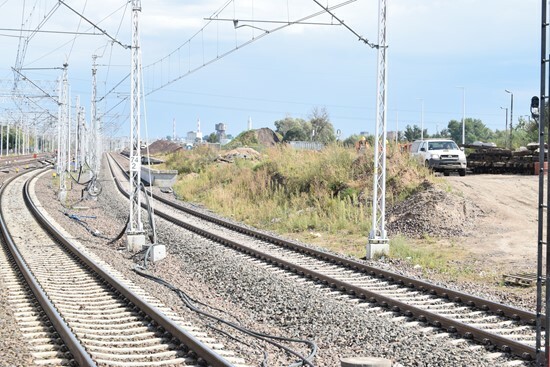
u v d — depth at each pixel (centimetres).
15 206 4269
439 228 2678
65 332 1156
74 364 1041
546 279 700
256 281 1806
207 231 2889
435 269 2044
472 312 1448
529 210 2884
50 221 3350
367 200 3256
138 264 2217
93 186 5072
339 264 2098
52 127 11869
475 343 1209
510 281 1797
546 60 686
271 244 2592
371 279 1847
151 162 10475
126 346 1171
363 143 3978
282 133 14250
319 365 1085
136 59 2484
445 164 3872
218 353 1108
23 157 14262
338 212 3186
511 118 6362
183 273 2053
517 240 2427
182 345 1148
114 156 16338
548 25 684
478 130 12094
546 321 700
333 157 3891
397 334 1261
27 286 1716
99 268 1880
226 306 1583
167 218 3634
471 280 1877
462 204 2850
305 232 3038
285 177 4188
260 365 1070
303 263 2123
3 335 1199
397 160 3422
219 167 5928
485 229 2641
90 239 2823
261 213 3644
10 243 2467
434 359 1100
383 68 2253
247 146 9831
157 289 1728
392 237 2667
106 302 1545
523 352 1113
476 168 4394
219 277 1927
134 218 2628
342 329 1313
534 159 4000
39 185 6112
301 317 1422
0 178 7075
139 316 1403
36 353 1090
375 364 948
